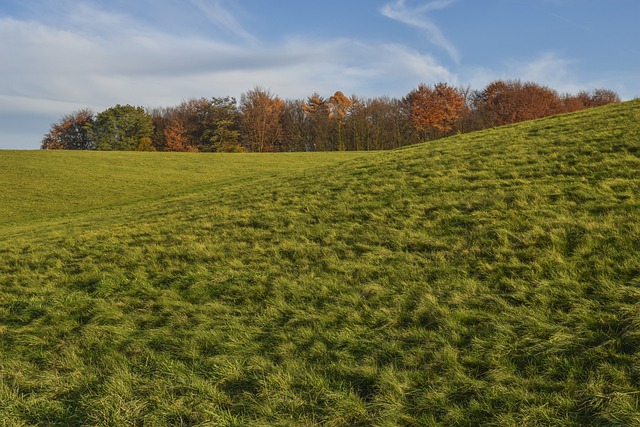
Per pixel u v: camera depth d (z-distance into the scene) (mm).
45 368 5957
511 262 6965
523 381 4402
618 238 6895
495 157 14391
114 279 8875
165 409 4754
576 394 4125
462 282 6703
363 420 4332
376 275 7551
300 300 7055
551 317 5387
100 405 4945
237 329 6387
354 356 5383
